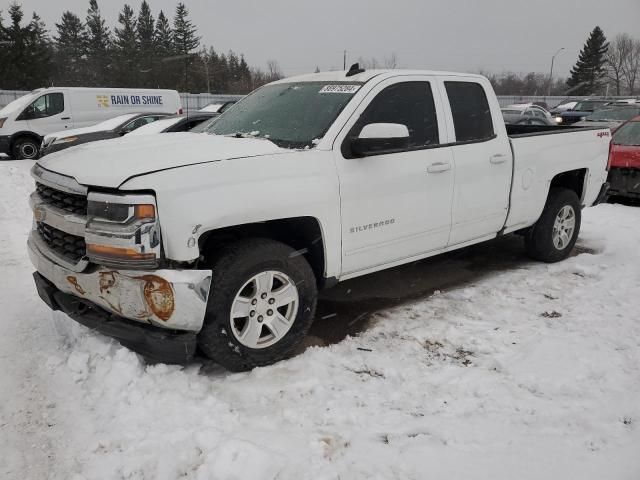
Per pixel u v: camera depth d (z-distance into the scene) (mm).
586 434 2719
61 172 3131
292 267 3371
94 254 2891
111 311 3123
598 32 58688
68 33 58312
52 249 3318
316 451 2559
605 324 4035
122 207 2807
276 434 2689
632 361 3453
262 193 3162
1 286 4770
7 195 8195
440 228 4316
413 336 3902
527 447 2617
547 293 4773
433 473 2428
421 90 4211
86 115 16578
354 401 3029
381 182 3787
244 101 4707
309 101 4031
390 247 3980
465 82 4574
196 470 2391
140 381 3074
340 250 3648
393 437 2705
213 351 3146
